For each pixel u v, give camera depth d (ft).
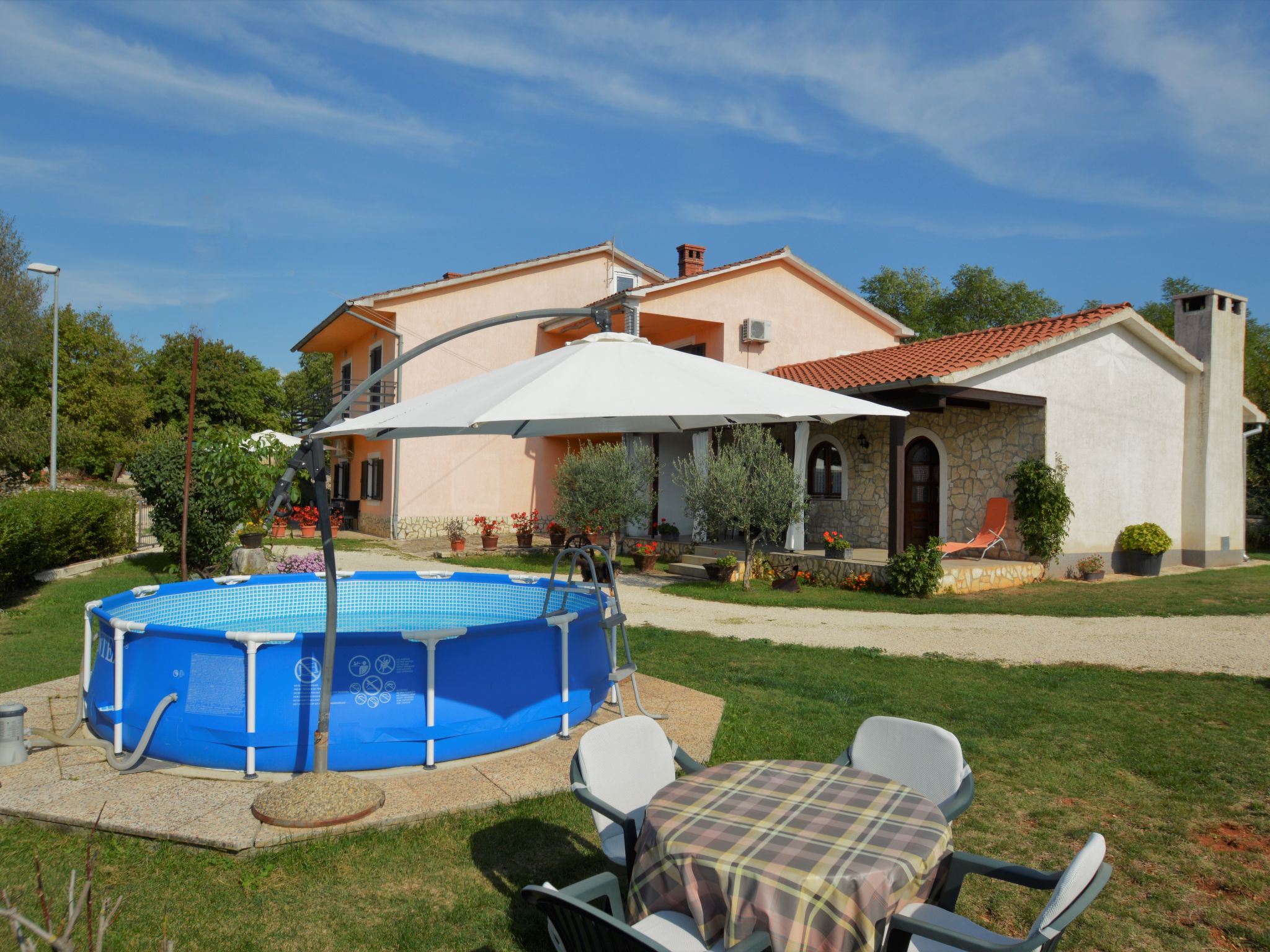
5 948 9.85
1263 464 70.59
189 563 43.83
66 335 136.36
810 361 64.80
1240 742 18.62
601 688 19.90
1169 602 39.60
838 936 7.16
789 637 31.65
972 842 13.69
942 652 28.58
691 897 7.76
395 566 50.37
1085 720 20.36
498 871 12.35
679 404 13.41
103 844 12.89
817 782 9.82
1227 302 56.54
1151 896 11.89
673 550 55.52
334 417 14.40
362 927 10.84
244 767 15.71
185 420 147.95
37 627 30.73
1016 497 47.11
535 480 75.10
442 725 16.21
